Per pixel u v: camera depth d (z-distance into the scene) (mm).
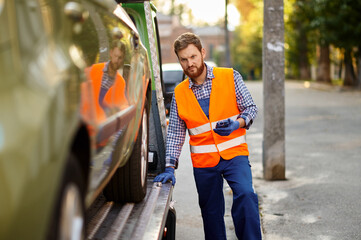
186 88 4379
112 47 2885
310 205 6621
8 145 1450
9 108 1507
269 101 8148
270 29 8031
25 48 1675
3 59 1557
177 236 5660
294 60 57719
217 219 4574
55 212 1743
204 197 4512
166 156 4520
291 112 19172
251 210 4164
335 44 31156
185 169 8680
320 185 7652
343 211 6332
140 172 3684
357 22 29531
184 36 4188
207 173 4414
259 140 12516
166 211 3652
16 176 1454
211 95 4324
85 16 2320
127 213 3424
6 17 1620
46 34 1852
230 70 4379
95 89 2416
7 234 1443
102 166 2592
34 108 1578
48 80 1718
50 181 1619
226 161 4352
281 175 8148
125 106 3127
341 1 29281
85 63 2252
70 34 2098
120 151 3094
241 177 4277
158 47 6012
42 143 1573
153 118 4867
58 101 1727
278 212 6359
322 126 14664
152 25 5008
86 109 2123
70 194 1922
